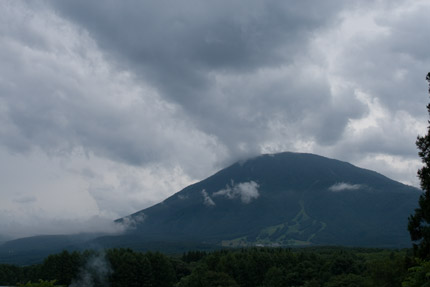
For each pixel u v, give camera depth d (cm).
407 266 4212
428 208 3984
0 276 14925
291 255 17250
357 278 11950
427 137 4097
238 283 15538
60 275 14100
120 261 14962
